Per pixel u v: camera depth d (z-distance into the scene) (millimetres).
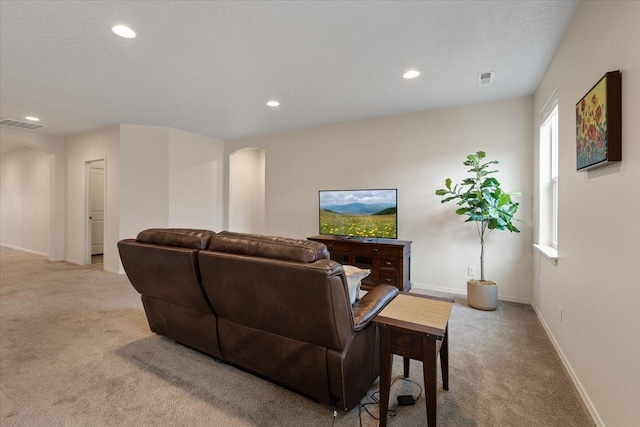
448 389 1856
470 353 2312
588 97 1667
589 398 1685
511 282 3574
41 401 1714
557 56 2451
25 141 5238
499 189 3176
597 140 1544
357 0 1897
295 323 1593
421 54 2572
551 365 2146
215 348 2066
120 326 2764
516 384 1917
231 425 1551
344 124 4641
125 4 1934
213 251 1860
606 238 1525
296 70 2875
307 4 1934
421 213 4082
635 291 1267
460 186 3842
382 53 2553
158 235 2193
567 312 2107
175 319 2260
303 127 4957
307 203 5008
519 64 2736
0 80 3100
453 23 2135
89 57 2623
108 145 4887
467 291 3441
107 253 4910
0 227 7484
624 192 1357
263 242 1686
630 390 1295
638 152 1252
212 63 2736
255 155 6762
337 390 1578
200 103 3793
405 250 3760
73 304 3334
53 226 5684
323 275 1388
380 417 1505
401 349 1480
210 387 1867
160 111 4125
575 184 1975
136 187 4770
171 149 5004
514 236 3553
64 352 2279
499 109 3619
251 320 1795
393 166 4266
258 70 2875
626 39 1343
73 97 3584
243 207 6406
